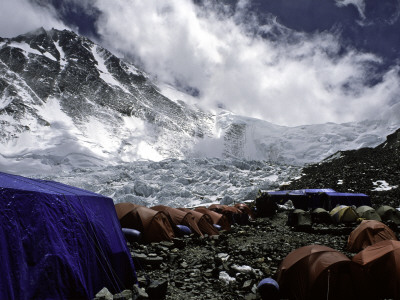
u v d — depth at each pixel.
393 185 34.12
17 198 5.72
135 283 7.84
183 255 11.48
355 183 37.38
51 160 168.88
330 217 22.00
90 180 63.03
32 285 5.32
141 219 13.38
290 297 7.27
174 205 41.09
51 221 6.12
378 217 19.92
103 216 7.87
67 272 5.91
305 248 7.83
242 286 7.86
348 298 6.82
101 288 6.85
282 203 32.62
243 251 11.61
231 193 45.00
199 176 60.28
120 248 7.88
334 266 6.93
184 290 7.78
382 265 7.38
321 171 49.66
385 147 56.81
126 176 65.25
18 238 5.42
